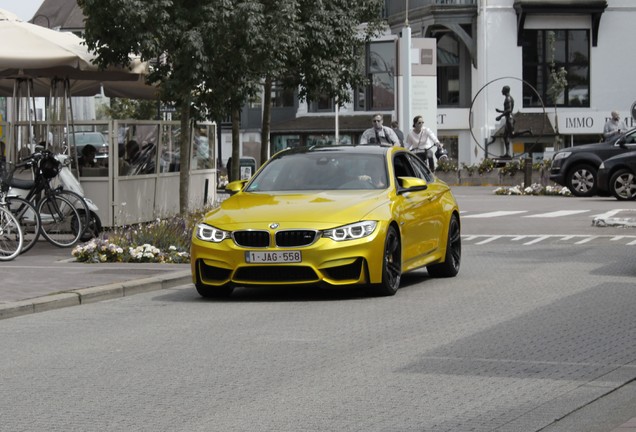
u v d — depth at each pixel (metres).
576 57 67.81
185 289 15.82
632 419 7.59
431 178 16.77
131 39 22.81
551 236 23.39
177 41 23.44
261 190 15.30
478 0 67.62
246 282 14.00
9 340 11.72
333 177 15.27
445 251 16.36
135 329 12.23
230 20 22.94
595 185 38.59
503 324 12.01
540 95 67.62
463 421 7.81
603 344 10.76
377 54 71.62
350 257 13.91
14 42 22.52
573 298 13.95
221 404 8.47
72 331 12.21
